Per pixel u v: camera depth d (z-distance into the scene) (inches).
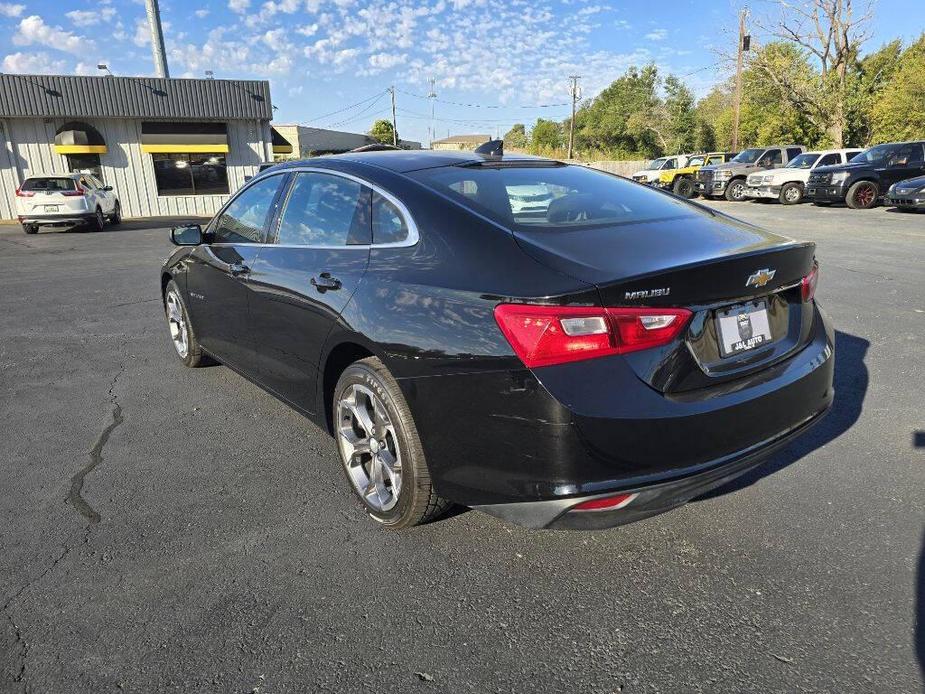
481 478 89.0
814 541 102.1
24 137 880.3
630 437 81.1
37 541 106.2
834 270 328.5
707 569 96.3
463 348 87.0
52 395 174.7
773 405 93.0
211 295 160.2
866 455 129.6
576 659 80.0
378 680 77.3
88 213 676.7
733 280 88.4
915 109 1178.6
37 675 78.2
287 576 96.7
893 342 203.9
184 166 970.1
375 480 110.0
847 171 730.2
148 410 163.2
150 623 87.0
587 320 79.7
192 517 113.3
